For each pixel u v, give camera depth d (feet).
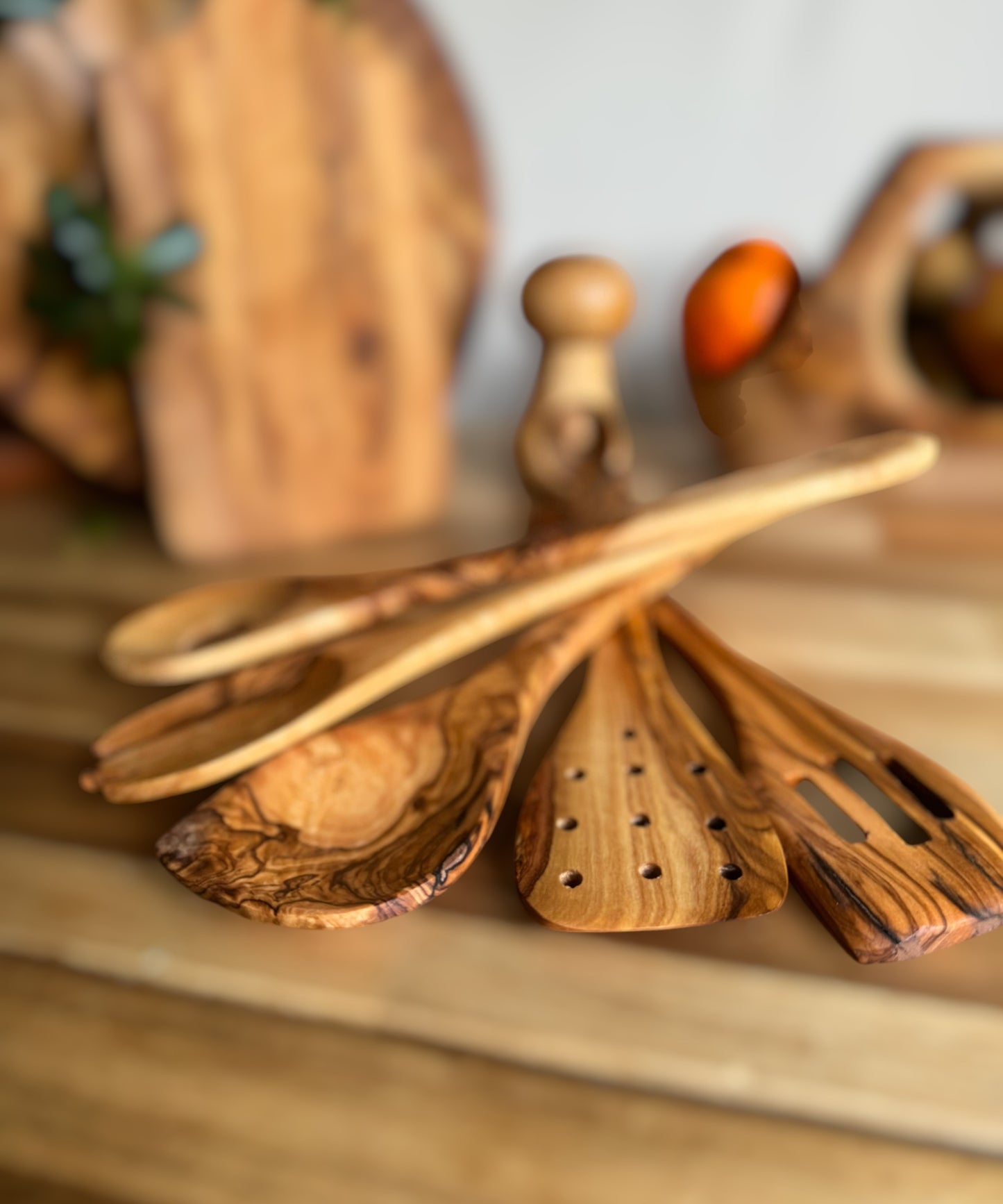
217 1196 0.94
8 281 1.90
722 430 1.77
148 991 1.08
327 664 1.37
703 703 1.45
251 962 1.10
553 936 1.12
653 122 2.62
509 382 2.78
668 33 2.52
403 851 1.12
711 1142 0.97
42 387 1.94
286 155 1.84
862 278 1.97
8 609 1.70
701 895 1.07
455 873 1.09
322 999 1.07
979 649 1.57
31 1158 0.96
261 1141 0.97
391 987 1.07
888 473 1.47
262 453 1.89
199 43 1.77
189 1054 1.03
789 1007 1.06
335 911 1.04
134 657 1.42
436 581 1.52
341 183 1.88
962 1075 1.01
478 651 1.57
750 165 2.65
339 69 1.86
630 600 1.54
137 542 1.95
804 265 2.42
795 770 1.24
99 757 1.26
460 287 2.08
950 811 1.17
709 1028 1.04
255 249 1.84
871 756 1.25
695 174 2.66
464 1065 1.02
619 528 1.52
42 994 1.07
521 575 1.53
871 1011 1.05
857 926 1.04
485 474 2.32
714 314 1.53
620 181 2.69
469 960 1.10
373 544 1.95
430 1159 0.96
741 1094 1.00
